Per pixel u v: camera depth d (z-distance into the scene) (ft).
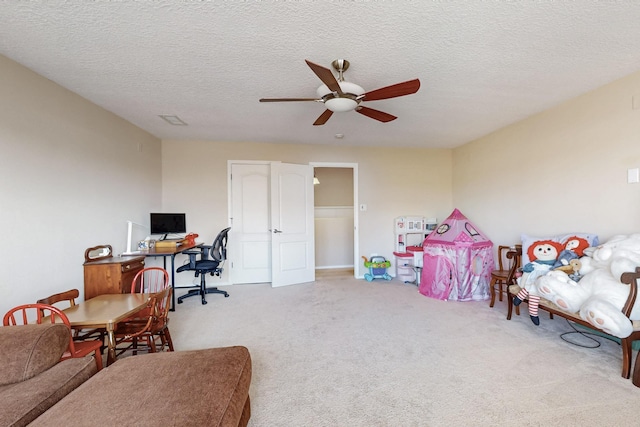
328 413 5.57
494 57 7.23
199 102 10.03
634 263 6.83
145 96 9.49
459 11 5.51
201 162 15.47
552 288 7.77
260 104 10.23
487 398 5.96
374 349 8.16
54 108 8.30
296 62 7.41
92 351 5.90
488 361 7.41
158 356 4.94
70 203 8.84
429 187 17.98
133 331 7.16
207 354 5.01
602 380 6.50
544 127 11.14
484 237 13.26
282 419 5.41
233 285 15.69
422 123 12.61
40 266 7.75
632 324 6.51
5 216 6.85
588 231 9.55
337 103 7.31
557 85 8.91
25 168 7.38
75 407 3.62
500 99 10.00
